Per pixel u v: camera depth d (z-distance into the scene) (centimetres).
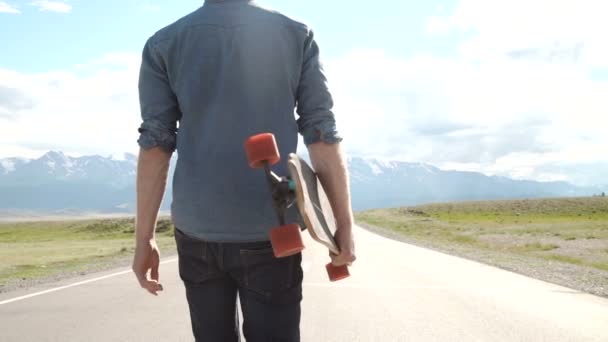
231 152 229
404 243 3144
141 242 241
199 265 236
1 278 1489
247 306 235
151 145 238
